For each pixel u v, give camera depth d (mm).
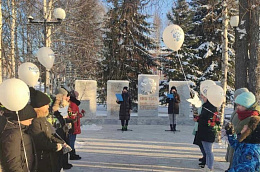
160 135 10234
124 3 8883
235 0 8984
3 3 14133
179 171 5945
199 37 19656
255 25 6531
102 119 13117
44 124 3684
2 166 2734
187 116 13320
